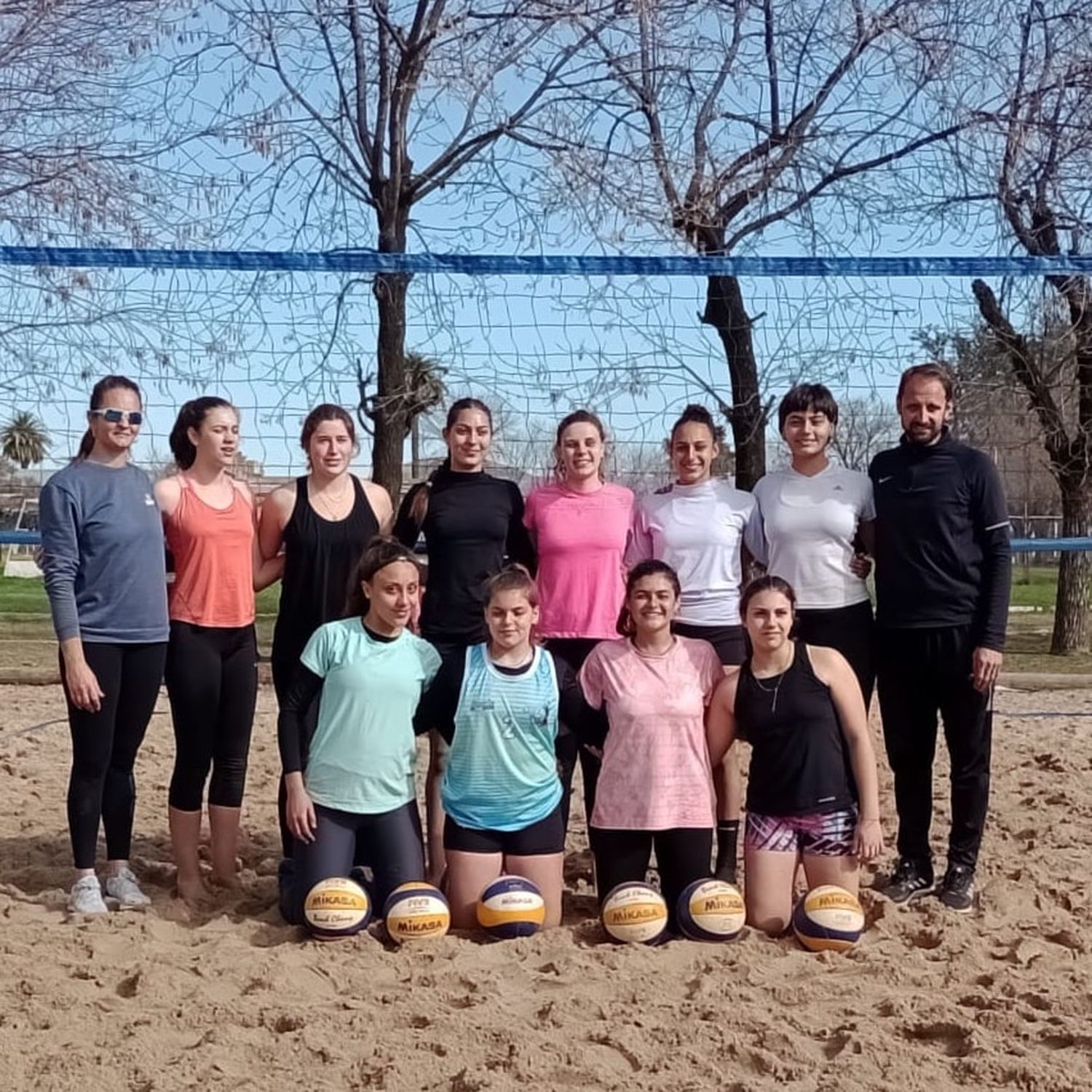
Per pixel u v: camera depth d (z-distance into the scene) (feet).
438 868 16.96
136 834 19.80
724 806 16.78
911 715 16.25
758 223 46.47
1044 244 48.42
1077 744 26.35
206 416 15.99
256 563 16.79
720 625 16.33
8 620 57.36
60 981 13.08
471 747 15.11
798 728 15.08
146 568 15.55
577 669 16.11
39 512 15.35
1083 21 46.98
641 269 20.08
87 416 15.70
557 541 16.11
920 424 15.79
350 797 15.19
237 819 17.04
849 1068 11.10
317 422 16.06
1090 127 47.14
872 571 16.81
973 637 15.76
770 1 45.88
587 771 16.84
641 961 13.82
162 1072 10.93
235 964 13.53
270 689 34.60
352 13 43.29
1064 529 47.55
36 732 27.30
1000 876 17.25
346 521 16.15
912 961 13.89
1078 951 14.38
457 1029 11.80
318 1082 10.85
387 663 15.19
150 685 15.80
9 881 17.25
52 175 47.24
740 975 13.39
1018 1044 11.55
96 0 46.91
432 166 44.39
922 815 16.47
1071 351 46.70
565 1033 11.80
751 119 46.88
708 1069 11.13
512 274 20.38
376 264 20.02
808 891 14.75
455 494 16.29
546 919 15.30
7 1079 10.87
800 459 16.26
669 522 16.37
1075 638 47.37
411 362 37.88
